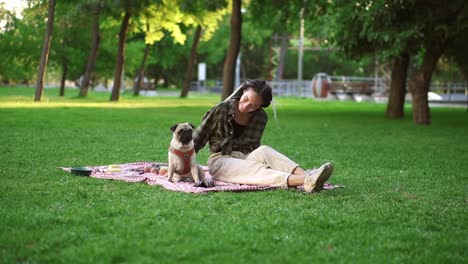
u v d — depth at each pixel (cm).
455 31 2019
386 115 2689
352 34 2334
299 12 2864
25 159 1039
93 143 1348
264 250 495
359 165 1095
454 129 2019
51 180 816
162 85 9831
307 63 8388
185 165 786
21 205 638
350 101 5050
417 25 2009
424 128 2055
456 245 529
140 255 475
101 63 4647
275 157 793
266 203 680
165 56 6450
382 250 508
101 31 4472
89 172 861
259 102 799
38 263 450
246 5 3198
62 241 504
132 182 811
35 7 3603
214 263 459
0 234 521
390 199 746
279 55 7169
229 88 2728
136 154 1180
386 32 2070
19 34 4109
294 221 596
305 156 1225
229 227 562
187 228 554
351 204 699
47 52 3231
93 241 509
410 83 2295
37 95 3269
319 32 4091
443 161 1170
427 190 830
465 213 673
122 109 2877
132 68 5275
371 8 2084
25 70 4534
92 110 2694
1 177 833
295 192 758
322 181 745
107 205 647
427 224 607
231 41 2717
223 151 832
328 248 509
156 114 2545
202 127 833
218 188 752
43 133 1539
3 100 3397
